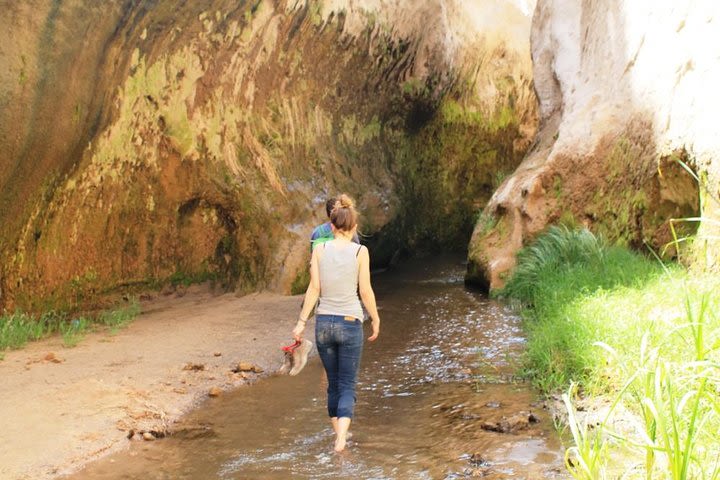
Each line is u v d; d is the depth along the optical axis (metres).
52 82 8.01
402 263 15.92
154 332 8.47
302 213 11.88
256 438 5.07
